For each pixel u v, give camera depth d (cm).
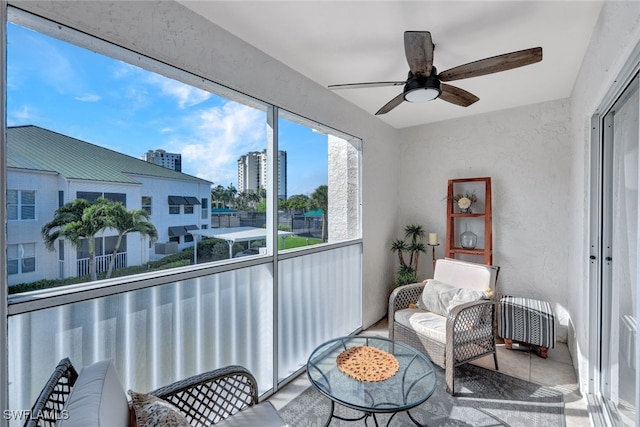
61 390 107
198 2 165
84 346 136
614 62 142
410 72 200
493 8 171
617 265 175
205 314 185
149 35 151
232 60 193
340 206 352
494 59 171
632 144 150
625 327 161
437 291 272
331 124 286
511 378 242
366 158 345
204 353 184
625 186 162
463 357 230
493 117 353
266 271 224
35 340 123
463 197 361
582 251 221
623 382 163
